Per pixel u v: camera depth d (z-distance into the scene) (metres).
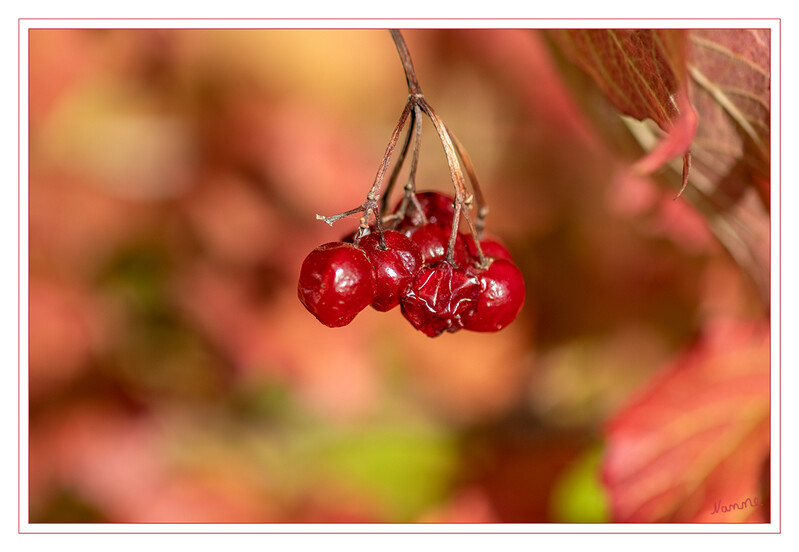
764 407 0.36
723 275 0.39
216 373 0.40
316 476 0.39
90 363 0.39
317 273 0.31
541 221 0.42
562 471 0.38
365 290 0.31
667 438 0.36
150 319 0.40
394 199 0.41
